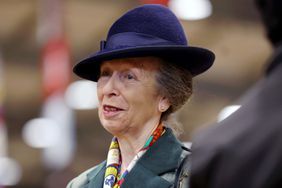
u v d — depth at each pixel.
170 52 5.55
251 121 3.23
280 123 3.12
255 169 3.12
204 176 3.27
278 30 3.31
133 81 5.56
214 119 34.41
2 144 30.77
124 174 5.52
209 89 33.44
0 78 32.88
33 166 47.72
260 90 3.32
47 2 22.16
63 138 22.75
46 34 21.81
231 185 3.16
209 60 5.74
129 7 29.70
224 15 29.58
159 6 5.79
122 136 5.65
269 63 3.32
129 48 5.46
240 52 31.66
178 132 5.90
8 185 45.94
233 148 3.21
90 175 5.92
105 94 5.61
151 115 5.65
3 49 34.50
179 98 5.73
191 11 21.41
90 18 30.45
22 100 40.06
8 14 31.28
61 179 22.94
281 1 3.27
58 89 21.34
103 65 5.69
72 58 33.09
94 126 42.53
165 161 5.52
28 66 36.09
